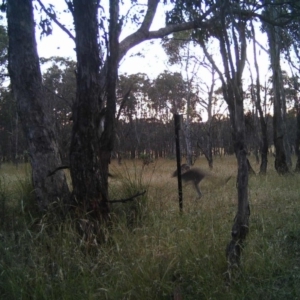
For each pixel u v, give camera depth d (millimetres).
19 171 11898
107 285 4465
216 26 5895
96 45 5754
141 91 34625
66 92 26781
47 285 4355
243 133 4824
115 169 9203
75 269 4785
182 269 4816
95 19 5746
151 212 6676
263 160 15961
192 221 6293
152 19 8180
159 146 42125
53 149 6734
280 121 15875
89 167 5781
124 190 7188
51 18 7402
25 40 6605
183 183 9781
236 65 4844
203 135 33531
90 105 5730
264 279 4754
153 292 4434
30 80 6645
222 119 40719
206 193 9766
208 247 5195
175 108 32312
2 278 4555
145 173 11641
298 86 24859
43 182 6598
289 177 13633
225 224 6246
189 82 25812
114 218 6094
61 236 5324
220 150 46438
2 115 27312
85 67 5695
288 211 7504
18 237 5500
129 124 37469
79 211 5727
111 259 4879
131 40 7777
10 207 6879
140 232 5723
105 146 5988
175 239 5359
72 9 5984
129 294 4305
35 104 6668
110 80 5980
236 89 4805
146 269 4648
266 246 5406
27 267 4641
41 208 6555
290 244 5953
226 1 5004
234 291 4402
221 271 4832
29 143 6680
